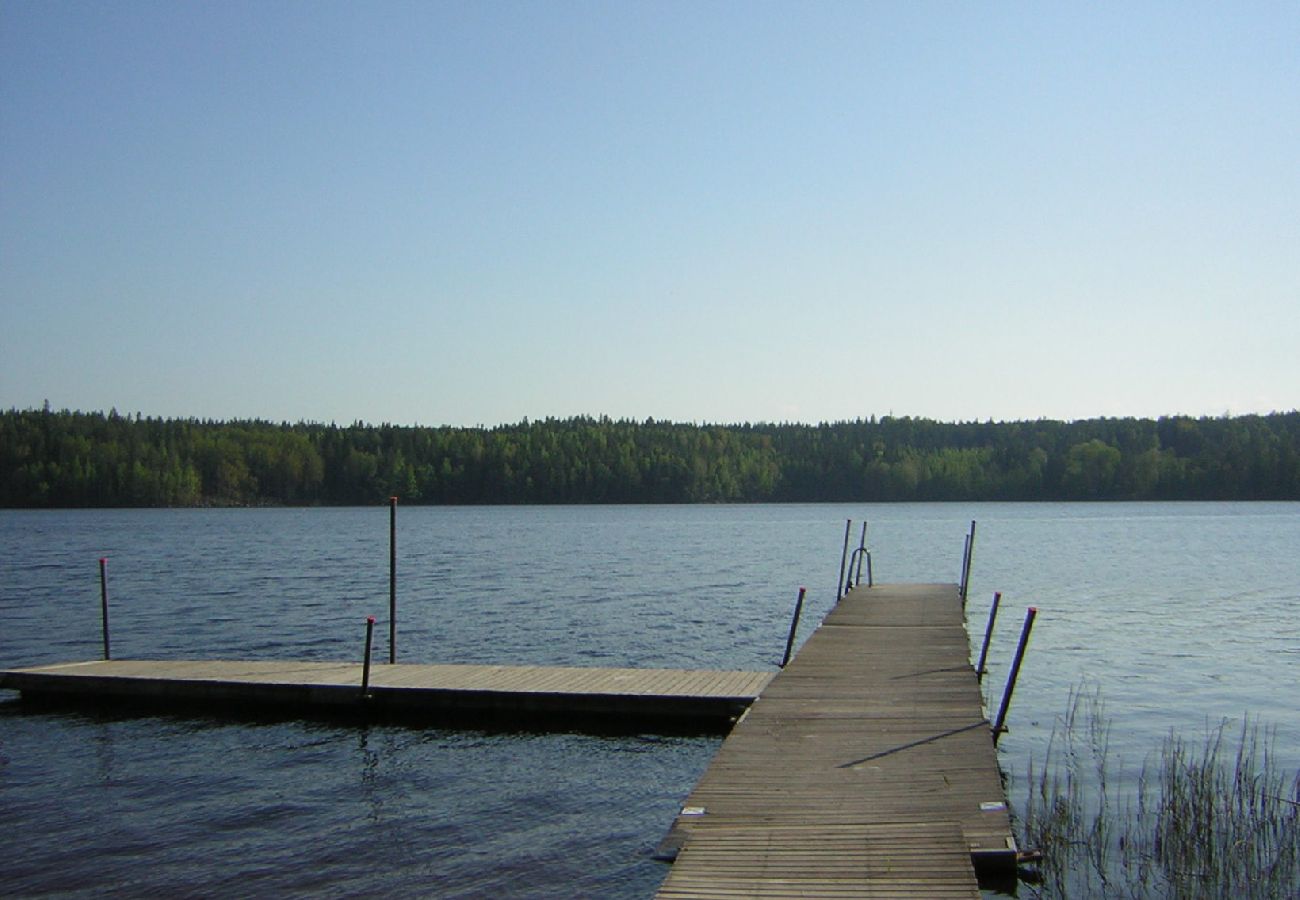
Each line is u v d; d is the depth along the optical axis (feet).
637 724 55.93
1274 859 36.88
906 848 31.78
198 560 193.16
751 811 35.01
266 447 519.60
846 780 38.27
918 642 69.00
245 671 64.23
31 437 469.57
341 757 51.98
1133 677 72.90
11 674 62.95
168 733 56.44
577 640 90.38
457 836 41.06
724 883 29.40
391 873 37.35
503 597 125.59
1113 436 561.43
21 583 147.54
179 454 504.84
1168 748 52.90
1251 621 102.68
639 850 39.42
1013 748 53.26
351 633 95.76
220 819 43.27
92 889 36.29
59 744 54.70
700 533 295.89
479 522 381.60
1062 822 40.06
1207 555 195.31
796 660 62.44
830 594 129.39
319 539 269.44
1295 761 50.11
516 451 529.86
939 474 532.32
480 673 63.05
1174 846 37.86
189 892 35.94
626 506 581.12
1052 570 165.37
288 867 38.06
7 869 38.09
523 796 45.85
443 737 55.31
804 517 414.62
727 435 610.65
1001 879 32.94
